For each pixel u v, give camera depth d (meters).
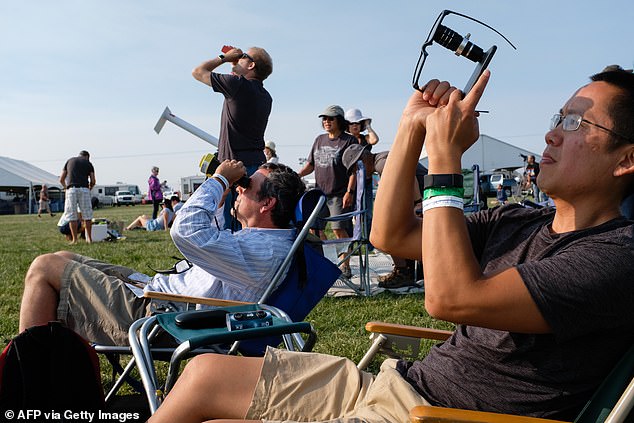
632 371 1.53
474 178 7.90
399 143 1.95
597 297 1.47
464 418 1.36
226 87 5.62
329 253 6.08
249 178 3.15
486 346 1.68
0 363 2.17
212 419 1.84
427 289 1.56
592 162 1.66
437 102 1.87
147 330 2.24
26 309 2.86
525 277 1.50
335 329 4.85
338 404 1.82
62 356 2.21
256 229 3.08
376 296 6.04
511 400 1.64
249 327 2.22
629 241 1.54
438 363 1.78
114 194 62.50
